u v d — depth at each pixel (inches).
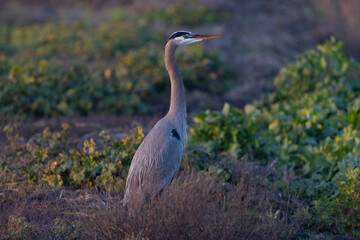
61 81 1060.5
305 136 779.4
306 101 876.6
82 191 614.9
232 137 773.3
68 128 778.2
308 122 789.9
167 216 479.8
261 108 985.5
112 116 1018.7
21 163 692.7
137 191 522.0
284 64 1350.9
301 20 1712.6
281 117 819.4
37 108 997.2
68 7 1989.4
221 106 1108.5
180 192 492.4
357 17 1433.3
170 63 604.7
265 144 780.0
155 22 1651.1
